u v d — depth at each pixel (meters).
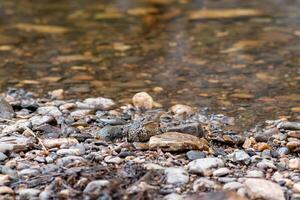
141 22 16.27
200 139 8.33
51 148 8.12
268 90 11.08
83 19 16.70
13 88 11.20
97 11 17.69
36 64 12.69
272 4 18.25
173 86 11.33
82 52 13.55
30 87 11.28
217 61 12.79
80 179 6.95
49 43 14.30
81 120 9.35
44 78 11.80
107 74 12.03
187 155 7.87
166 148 8.03
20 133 8.66
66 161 7.54
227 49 13.62
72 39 14.64
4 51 13.64
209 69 12.29
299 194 6.90
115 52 13.52
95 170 7.21
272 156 8.16
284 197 6.77
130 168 7.36
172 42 14.27
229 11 17.39
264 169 7.61
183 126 8.62
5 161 7.66
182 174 7.14
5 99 10.45
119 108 10.17
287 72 12.05
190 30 15.35
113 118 9.57
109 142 8.48
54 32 15.31
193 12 17.36
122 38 14.67
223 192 6.56
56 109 9.87
